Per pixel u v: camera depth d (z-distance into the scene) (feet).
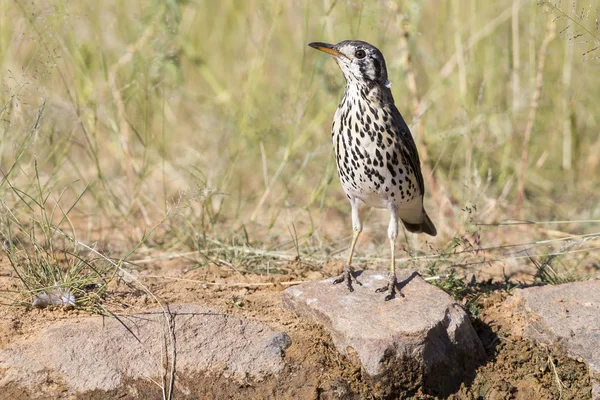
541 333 30.83
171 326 29.76
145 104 44.62
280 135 49.90
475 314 32.01
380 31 48.26
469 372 30.19
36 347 28.30
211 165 48.73
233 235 39.81
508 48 53.83
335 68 46.01
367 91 32.22
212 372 28.86
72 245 37.35
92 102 43.60
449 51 54.13
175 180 48.52
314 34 54.65
